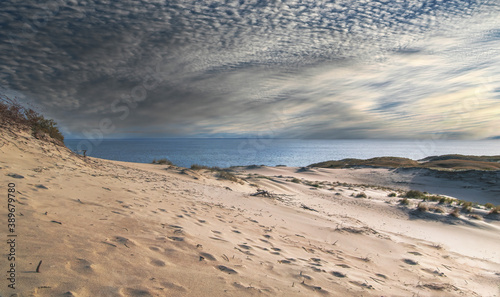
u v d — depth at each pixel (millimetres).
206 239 4270
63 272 2279
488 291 4625
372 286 3760
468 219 11883
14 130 7980
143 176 10461
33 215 3387
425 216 12273
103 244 3057
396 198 16922
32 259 2354
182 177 13195
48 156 7707
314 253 5113
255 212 8250
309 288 3217
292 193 16250
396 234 8836
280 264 3943
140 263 2832
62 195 4672
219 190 11406
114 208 4707
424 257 6266
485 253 7762
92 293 2100
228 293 2598
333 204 13633
